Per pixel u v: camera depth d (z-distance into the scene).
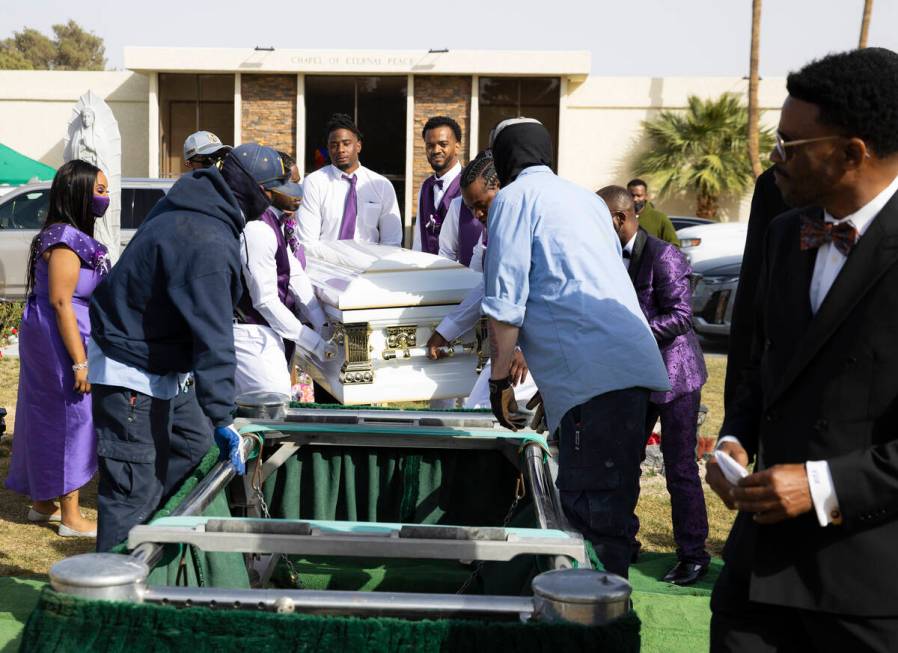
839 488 1.75
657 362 3.11
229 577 2.87
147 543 2.25
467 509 3.67
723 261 12.52
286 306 4.63
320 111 23.50
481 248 5.15
